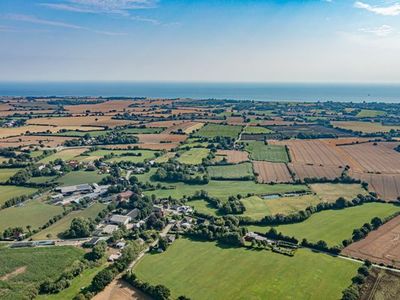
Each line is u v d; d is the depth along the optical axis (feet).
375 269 405.80
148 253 451.53
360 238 480.23
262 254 443.73
